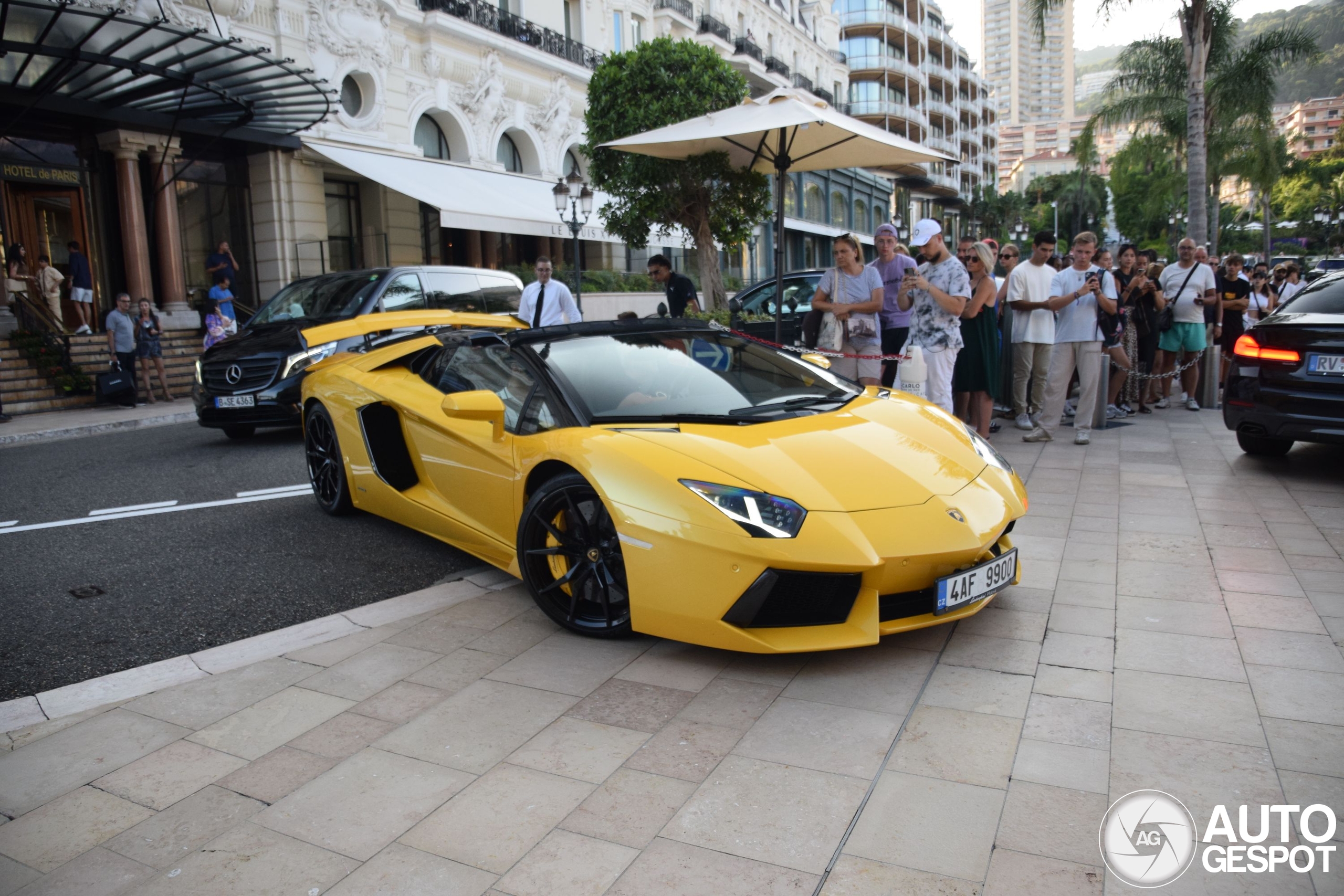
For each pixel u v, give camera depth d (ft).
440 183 59.26
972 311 19.85
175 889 6.01
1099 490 16.47
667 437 9.79
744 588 8.46
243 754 7.85
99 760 7.85
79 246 45.34
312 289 28.37
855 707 8.18
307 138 54.54
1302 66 76.59
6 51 32.73
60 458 25.88
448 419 12.71
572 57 78.33
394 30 60.75
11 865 6.40
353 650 10.09
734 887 5.76
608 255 86.63
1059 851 5.98
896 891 5.64
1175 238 158.71
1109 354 23.82
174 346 47.16
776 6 129.29
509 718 8.30
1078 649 9.28
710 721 8.03
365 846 6.40
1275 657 8.91
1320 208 196.44
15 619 11.93
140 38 34.53
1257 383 17.87
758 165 26.94
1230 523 13.96
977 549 8.95
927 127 203.51
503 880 5.94
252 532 15.97
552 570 10.39
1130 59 80.38
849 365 19.49
